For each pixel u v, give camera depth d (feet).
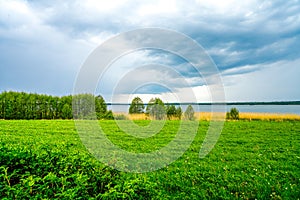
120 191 18.88
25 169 21.20
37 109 134.72
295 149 44.60
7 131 67.51
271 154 41.06
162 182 26.96
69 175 20.90
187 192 24.81
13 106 131.44
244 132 64.34
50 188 18.33
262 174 30.35
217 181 27.81
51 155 24.17
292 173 30.48
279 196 23.65
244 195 24.00
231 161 37.22
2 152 22.57
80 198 17.56
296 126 73.51
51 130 69.46
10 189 16.76
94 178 21.07
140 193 20.45
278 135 59.82
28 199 17.13
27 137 56.03
